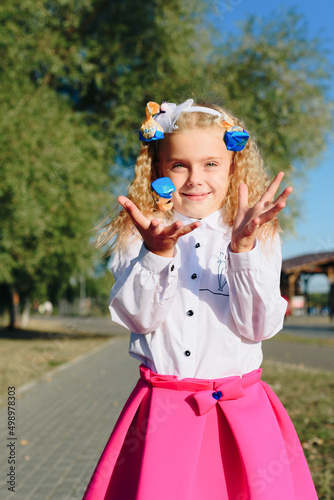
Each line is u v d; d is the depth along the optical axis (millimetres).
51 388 8578
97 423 6051
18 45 11555
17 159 10273
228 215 1810
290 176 14445
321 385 8008
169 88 13680
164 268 1554
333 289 36500
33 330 29016
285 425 1725
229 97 13938
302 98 15039
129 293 1596
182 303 1684
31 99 11305
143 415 1659
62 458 4691
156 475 1534
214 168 1725
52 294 31438
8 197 10352
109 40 13906
